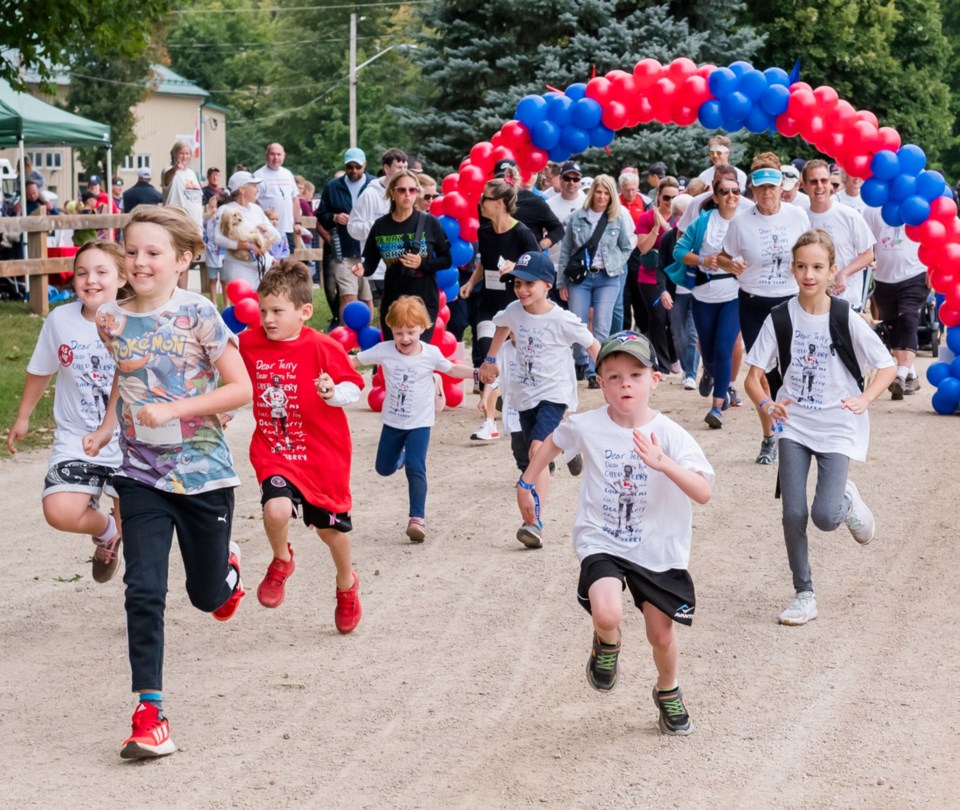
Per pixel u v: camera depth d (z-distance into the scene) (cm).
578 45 3247
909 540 1032
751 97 1473
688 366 1825
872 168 1472
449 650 788
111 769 616
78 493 770
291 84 11438
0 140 3059
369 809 573
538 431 1034
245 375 653
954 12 8256
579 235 1659
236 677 743
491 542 1039
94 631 827
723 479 1245
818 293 841
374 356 1045
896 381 1708
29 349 2028
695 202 1497
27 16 2480
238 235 1795
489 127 3312
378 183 1817
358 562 984
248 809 573
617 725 670
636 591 641
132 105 7888
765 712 685
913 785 593
